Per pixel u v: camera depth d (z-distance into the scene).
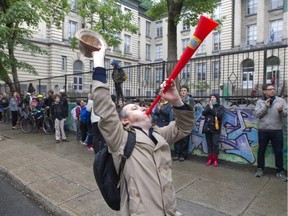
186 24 11.49
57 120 9.36
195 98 7.04
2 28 10.84
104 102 1.77
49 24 15.70
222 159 6.58
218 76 6.57
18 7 11.10
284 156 5.52
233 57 6.29
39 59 28.00
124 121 2.02
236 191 4.67
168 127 2.15
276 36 30.12
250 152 6.07
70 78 11.83
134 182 1.80
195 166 6.21
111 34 15.58
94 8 14.59
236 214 3.82
